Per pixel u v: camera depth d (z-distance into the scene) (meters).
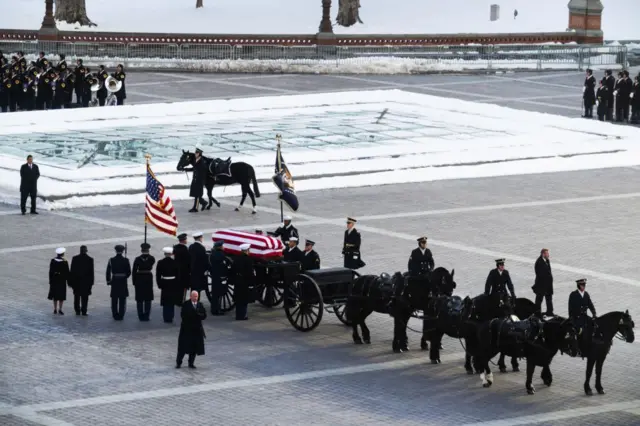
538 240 84.75
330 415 52.91
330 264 76.75
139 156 109.75
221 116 132.50
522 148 117.00
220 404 54.03
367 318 68.44
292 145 116.62
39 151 111.12
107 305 69.50
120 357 60.38
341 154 111.75
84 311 67.31
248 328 65.81
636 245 83.94
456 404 54.72
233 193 98.31
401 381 57.75
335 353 61.78
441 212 93.12
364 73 173.00
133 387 56.06
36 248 80.94
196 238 67.88
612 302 70.62
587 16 191.62
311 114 135.12
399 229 87.25
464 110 137.75
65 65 139.62
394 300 61.28
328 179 103.38
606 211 94.62
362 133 123.75
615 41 192.62
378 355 61.62
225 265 67.94
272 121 130.38
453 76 172.50
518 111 136.75
